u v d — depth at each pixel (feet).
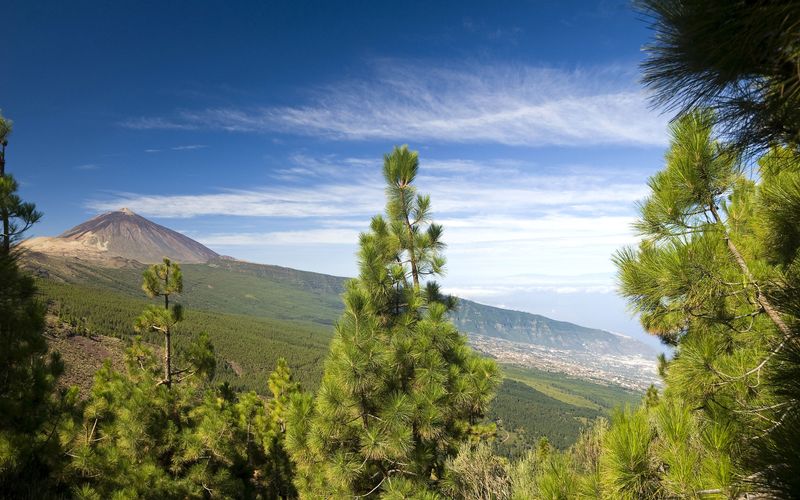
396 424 20.08
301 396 23.84
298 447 22.90
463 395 22.80
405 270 26.07
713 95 5.37
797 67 4.34
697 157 9.93
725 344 10.63
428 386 21.63
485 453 24.31
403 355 22.20
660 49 5.40
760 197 10.72
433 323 23.57
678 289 10.12
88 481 26.68
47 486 23.36
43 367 22.36
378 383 20.98
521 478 16.42
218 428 36.04
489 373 24.30
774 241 10.86
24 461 22.11
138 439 32.01
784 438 5.11
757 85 4.93
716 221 10.40
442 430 21.80
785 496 4.88
